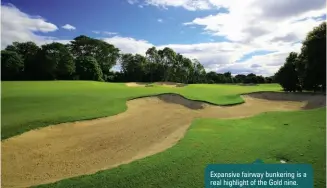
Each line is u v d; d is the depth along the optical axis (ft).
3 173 39.96
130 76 331.16
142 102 107.34
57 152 49.52
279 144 49.21
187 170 37.50
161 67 346.54
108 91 131.23
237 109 110.73
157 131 66.69
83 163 44.75
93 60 268.82
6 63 228.43
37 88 143.95
